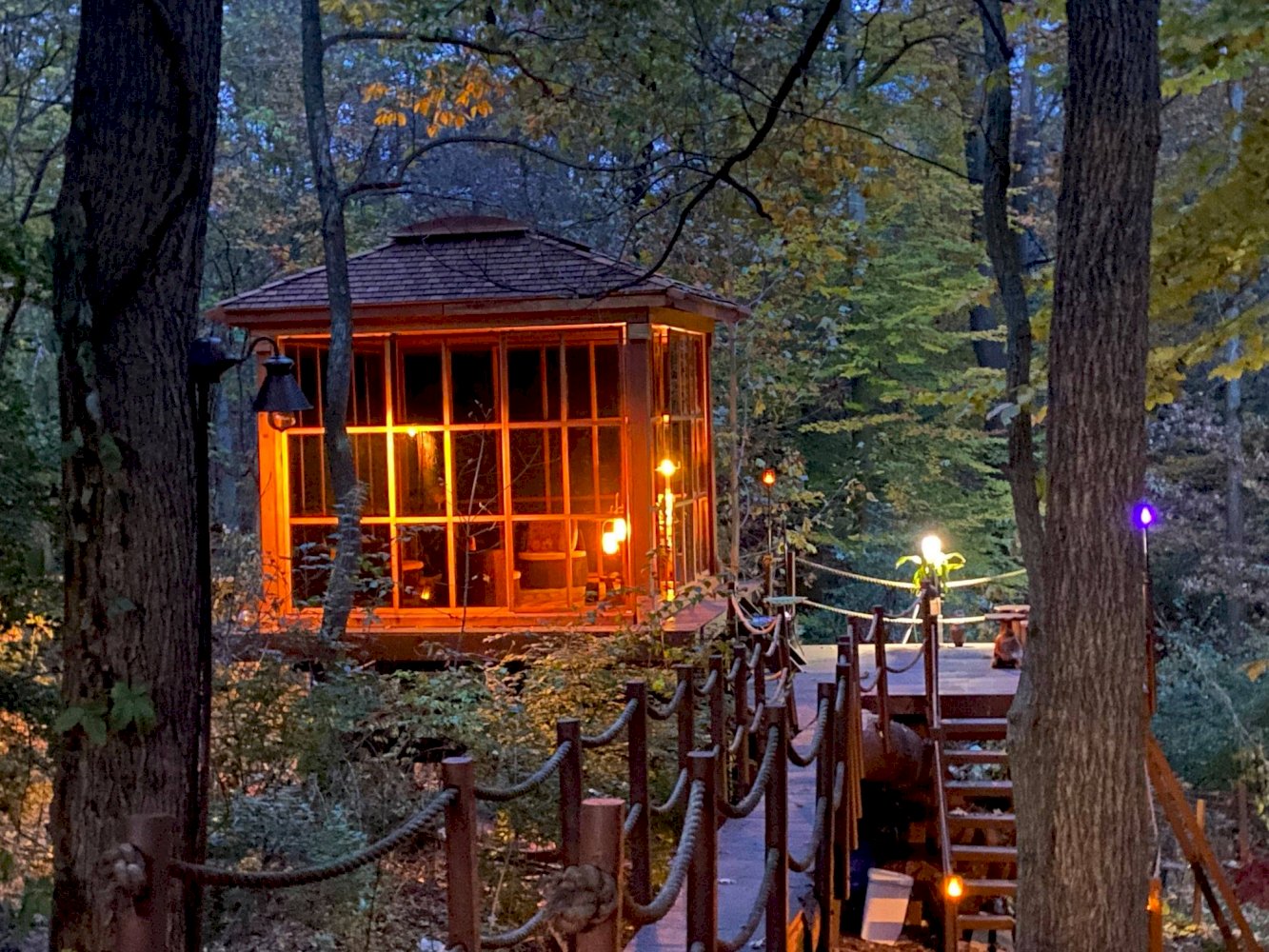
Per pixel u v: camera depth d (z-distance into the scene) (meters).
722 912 6.64
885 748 10.22
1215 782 15.13
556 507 11.48
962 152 18.70
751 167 11.45
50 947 4.64
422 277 10.91
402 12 10.78
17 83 9.82
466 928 3.81
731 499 15.66
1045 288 9.10
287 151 20.03
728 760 8.50
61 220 4.61
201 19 4.69
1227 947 9.95
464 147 20.52
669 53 10.57
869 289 20.92
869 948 9.88
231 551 8.54
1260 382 24.05
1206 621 22.33
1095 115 6.64
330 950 6.04
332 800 7.23
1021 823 6.99
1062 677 6.77
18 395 5.38
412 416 11.76
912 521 21.91
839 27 13.41
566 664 8.59
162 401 4.64
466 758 3.90
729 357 16.52
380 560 10.67
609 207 15.85
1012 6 10.30
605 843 3.41
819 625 21.86
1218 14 7.91
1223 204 8.38
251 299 11.02
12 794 5.84
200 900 4.72
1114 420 6.67
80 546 4.57
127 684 4.51
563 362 10.95
